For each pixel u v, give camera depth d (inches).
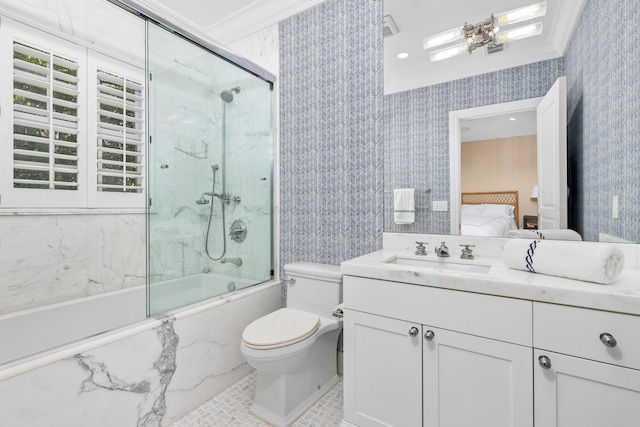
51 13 69.4
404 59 69.0
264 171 89.7
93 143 77.0
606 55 49.0
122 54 82.8
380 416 49.6
